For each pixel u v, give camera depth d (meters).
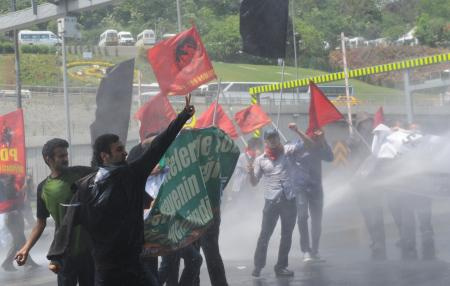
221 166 8.49
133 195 6.12
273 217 10.72
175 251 7.90
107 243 6.07
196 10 102.25
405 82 36.84
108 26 105.31
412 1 128.62
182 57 12.62
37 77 79.62
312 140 12.20
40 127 54.16
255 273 10.73
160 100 13.63
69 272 7.18
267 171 10.73
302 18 111.69
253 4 11.16
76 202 6.20
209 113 16.28
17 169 13.80
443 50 107.69
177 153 7.54
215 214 8.49
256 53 11.25
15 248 13.51
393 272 10.33
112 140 6.33
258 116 18.28
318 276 10.45
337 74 32.59
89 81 79.50
